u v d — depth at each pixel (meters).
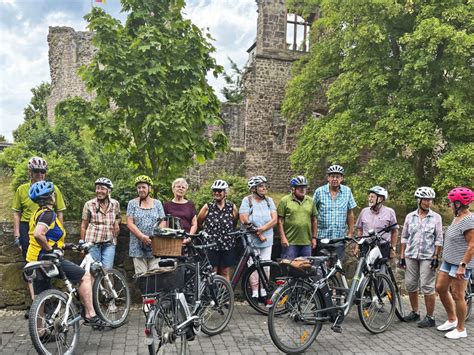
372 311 5.57
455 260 5.34
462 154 13.60
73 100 7.01
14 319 5.75
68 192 8.84
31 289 5.67
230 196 11.12
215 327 5.40
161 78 6.79
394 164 14.69
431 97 14.66
